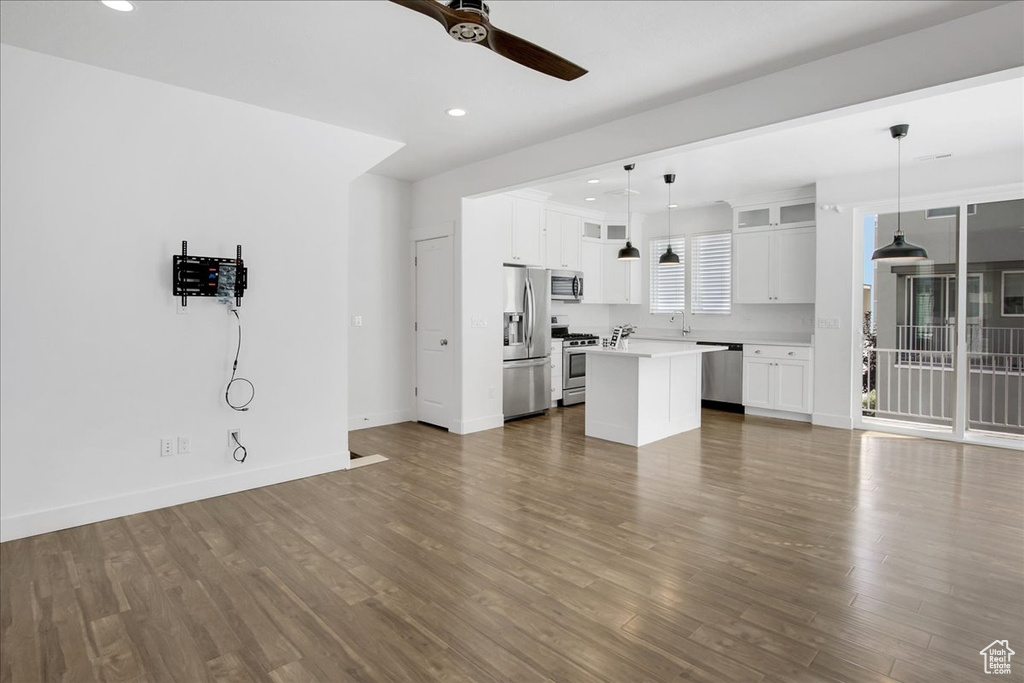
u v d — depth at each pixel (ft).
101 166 9.86
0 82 8.85
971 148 14.40
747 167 16.46
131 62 9.56
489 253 17.80
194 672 5.84
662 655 6.12
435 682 5.68
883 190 16.79
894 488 11.86
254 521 10.02
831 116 9.68
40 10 7.82
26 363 9.21
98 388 9.95
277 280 12.19
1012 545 8.95
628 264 24.81
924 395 17.08
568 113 12.01
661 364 16.43
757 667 5.90
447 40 8.77
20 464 9.20
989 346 15.67
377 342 18.11
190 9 7.82
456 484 12.20
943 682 5.64
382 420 18.33
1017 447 15.06
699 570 8.14
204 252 11.11
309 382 12.79
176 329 10.82
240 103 11.46
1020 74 7.85
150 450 10.57
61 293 9.51
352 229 17.31
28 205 9.16
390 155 13.92
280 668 5.90
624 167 16.30
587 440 16.31
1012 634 6.50
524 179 14.64
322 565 8.29
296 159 12.36
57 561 8.38
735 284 21.52
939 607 7.10
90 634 6.51
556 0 7.57
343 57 9.37
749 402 20.40
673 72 9.92
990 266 15.51
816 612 6.99
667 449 15.24
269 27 8.34
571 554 8.68
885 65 8.78
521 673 5.82
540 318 20.12
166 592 7.47
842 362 17.93
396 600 7.30
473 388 17.42
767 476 12.73
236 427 11.68
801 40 8.79
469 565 8.30
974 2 7.70
